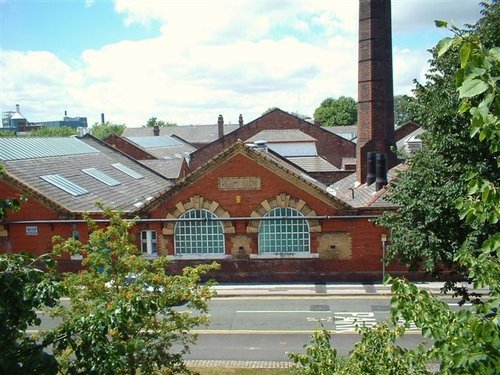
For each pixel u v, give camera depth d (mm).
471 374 5484
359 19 40375
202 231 32094
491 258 7094
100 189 37906
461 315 6156
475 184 6195
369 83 40000
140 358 13367
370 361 8508
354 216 30906
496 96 4957
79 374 6973
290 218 30938
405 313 6602
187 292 14016
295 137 64250
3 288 6391
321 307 26547
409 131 69625
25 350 6543
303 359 9414
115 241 15031
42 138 43281
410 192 17281
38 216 32125
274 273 31797
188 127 105500
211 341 21984
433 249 16328
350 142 70062
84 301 13859
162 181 50250
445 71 16812
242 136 69938
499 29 14984
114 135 66438
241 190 31688
